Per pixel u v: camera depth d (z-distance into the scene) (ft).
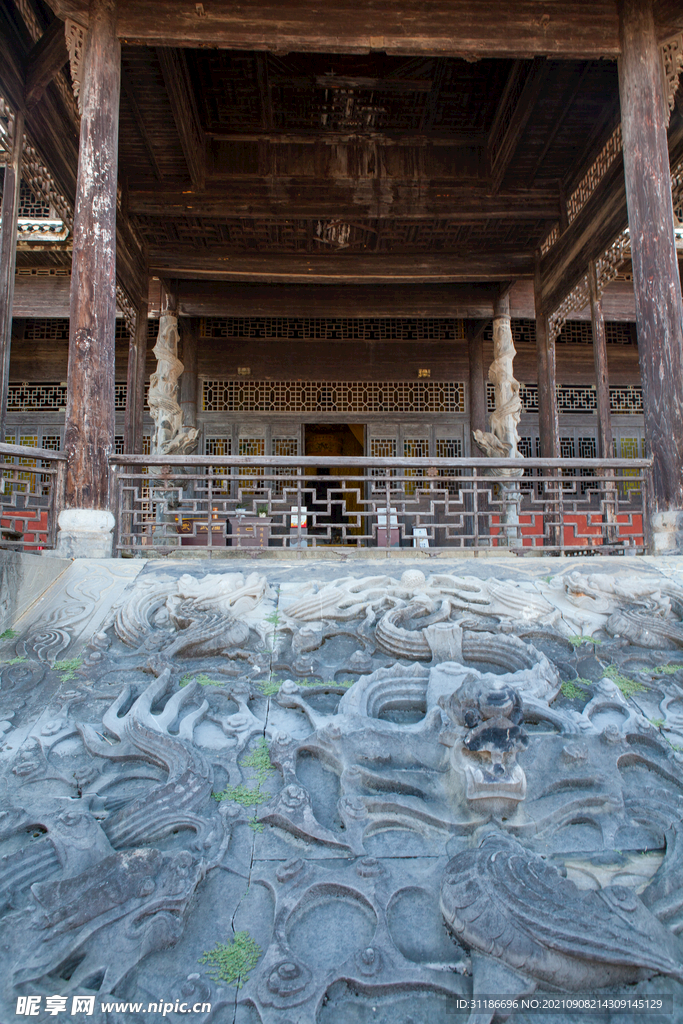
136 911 8.17
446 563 18.65
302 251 45.16
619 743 11.37
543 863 8.80
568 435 57.11
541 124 35.47
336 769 10.90
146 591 16.20
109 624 15.21
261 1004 7.37
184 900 8.34
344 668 13.71
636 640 15.03
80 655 14.08
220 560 18.72
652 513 22.24
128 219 39.99
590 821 10.09
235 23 25.49
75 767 10.91
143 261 43.04
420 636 14.30
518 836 9.63
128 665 13.67
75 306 21.76
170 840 9.50
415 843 9.59
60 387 55.36
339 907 8.68
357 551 19.69
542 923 7.81
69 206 34.42
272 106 37.78
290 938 8.18
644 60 25.00
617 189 34.35
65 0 23.71
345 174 39.96
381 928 8.25
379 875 8.97
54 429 54.80
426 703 12.44
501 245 44.86
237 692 12.79
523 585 17.40
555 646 14.96
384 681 12.95
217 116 38.50
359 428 74.33
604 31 26.04
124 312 41.14
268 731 11.77
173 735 11.34
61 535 19.61
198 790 10.13
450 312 51.47
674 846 9.41
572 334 58.70
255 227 41.88
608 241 35.24
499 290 48.78
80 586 16.92
